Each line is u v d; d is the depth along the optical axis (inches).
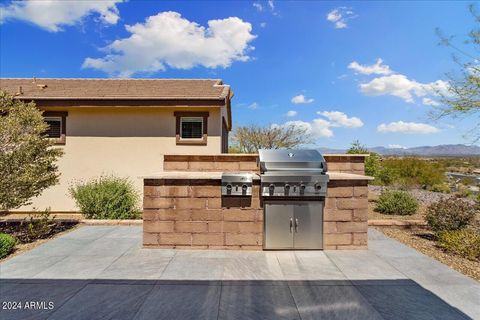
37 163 239.5
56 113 374.6
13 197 222.8
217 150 374.0
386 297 135.9
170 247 206.1
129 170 376.5
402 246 215.3
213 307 125.4
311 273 164.1
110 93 385.7
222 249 205.2
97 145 377.1
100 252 197.3
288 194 199.2
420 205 393.1
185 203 205.9
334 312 122.1
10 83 437.4
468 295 138.1
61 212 368.8
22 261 179.6
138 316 117.9
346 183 206.5
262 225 205.2
